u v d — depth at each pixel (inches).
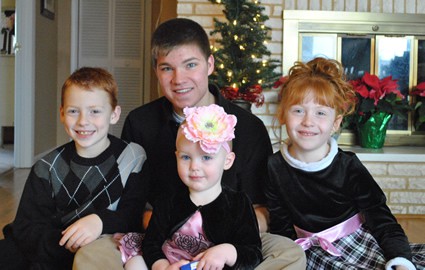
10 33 257.6
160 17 169.6
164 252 54.0
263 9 126.8
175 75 62.4
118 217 58.5
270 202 65.9
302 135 62.6
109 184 61.0
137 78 239.1
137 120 69.4
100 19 237.1
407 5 143.9
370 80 134.1
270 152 69.4
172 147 66.0
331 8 142.9
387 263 56.7
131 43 238.1
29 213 60.1
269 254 55.0
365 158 130.0
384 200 63.7
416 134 146.4
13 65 259.3
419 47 145.0
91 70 63.5
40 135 213.8
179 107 64.4
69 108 60.7
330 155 63.8
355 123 142.2
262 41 125.5
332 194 63.8
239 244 52.3
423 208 131.6
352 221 64.2
